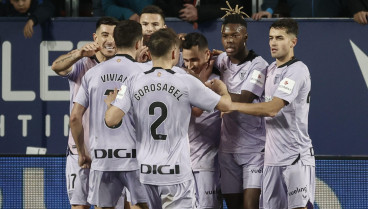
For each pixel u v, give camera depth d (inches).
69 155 595.5
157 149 506.3
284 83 548.7
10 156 652.7
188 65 569.6
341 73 653.9
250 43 653.9
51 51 655.1
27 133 655.1
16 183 654.5
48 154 652.7
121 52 555.2
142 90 505.7
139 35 554.6
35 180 653.9
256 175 593.0
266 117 570.6
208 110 512.1
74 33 655.1
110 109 507.5
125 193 602.2
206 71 596.7
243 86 578.2
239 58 586.9
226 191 604.7
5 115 655.1
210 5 653.3
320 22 652.1
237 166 599.2
